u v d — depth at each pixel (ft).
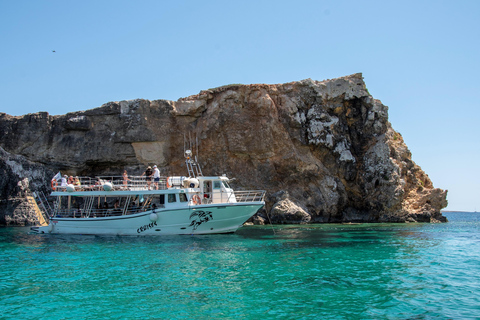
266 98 129.39
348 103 133.69
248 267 49.90
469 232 93.66
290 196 130.11
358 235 84.74
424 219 134.62
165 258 55.98
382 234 87.25
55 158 135.13
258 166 131.95
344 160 131.54
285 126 131.95
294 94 133.39
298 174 131.95
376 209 131.75
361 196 134.10
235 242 71.31
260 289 40.06
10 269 49.62
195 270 48.26
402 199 133.18
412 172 143.02
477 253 61.00
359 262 53.26
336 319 31.91
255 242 71.51
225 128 131.13
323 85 132.67
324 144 130.82
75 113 137.39
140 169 134.72
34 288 40.81
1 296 38.17
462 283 42.47
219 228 81.97
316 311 33.68
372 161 132.77
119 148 134.72
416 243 72.02
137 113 133.39
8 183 129.70
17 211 127.34
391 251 62.39
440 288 40.52
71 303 36.09
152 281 43.29
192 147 134.00
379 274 46.37
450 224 126.93
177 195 79.92
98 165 138.10
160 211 77.82
